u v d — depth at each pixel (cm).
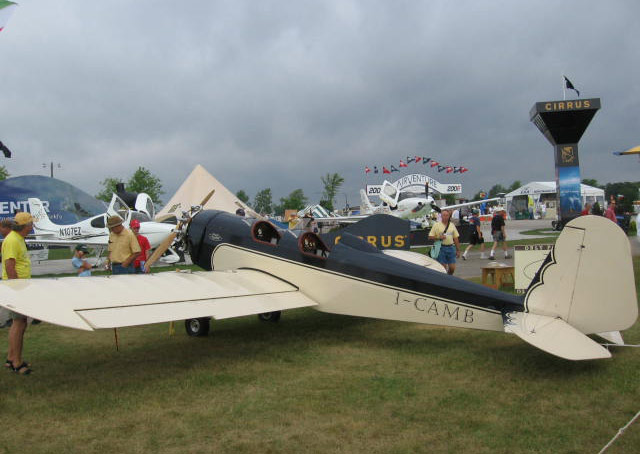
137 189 4541
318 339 596
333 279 582
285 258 621
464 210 3819
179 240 761
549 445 308
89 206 2222
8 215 2191
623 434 318
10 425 355
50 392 421
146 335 639
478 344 543
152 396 409
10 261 503
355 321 691
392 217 797
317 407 378
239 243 672
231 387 429
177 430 342
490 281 984
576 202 1745
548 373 436
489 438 319
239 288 559
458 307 509
